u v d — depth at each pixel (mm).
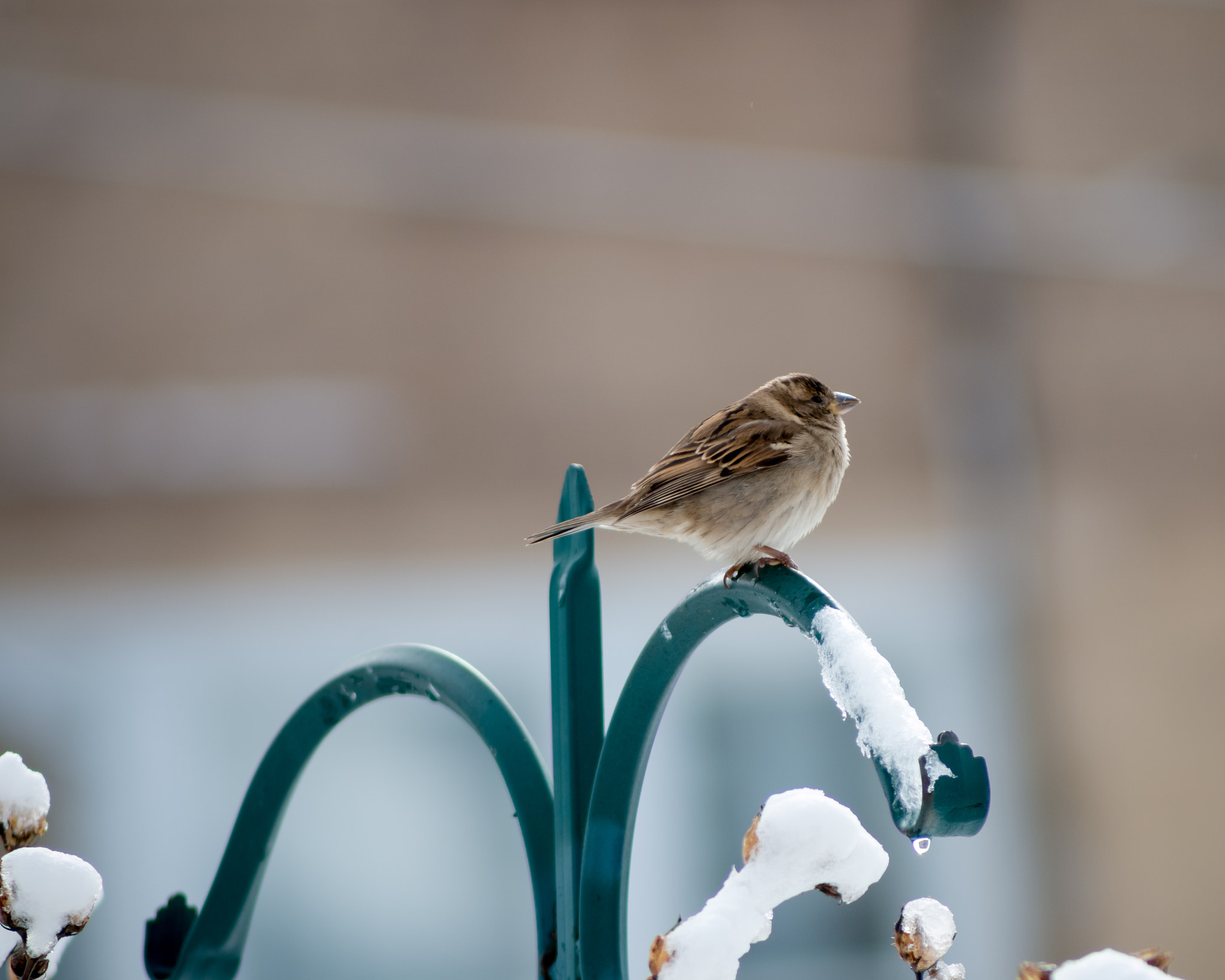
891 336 15617
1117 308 16266
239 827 3936
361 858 12195
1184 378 16234
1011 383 15500
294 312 14180
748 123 15844
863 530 14727
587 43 15609
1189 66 17484
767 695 13227
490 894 12344
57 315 13648
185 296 13961
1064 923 13758
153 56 14461
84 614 12875
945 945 2711
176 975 3871
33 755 12367
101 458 13258
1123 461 15859
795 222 15586
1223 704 15062
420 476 14039
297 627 13328
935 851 13625
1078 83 17094
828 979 13273
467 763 12523
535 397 14609
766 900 2623
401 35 15109
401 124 14898
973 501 15031
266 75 14742
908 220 15875
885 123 16188
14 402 13281
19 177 13781
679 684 13094
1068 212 16531
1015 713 14234
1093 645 15000
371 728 12453
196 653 12984
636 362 14945
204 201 14227
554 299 14875
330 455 13781
